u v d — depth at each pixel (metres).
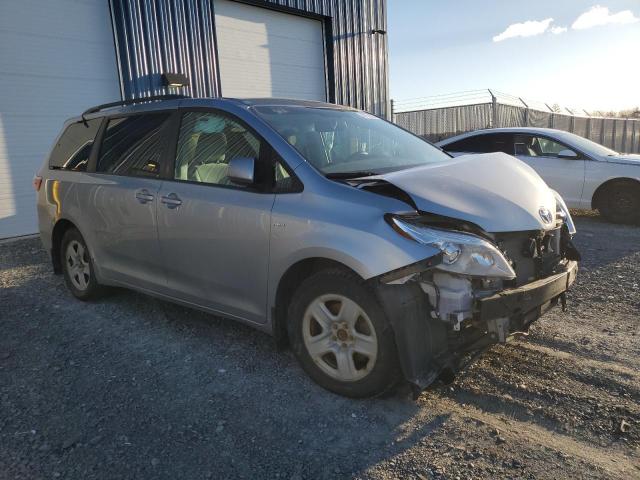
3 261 7.04
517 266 3.17
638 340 3.98
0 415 3.16
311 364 3.32
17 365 3.82
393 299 2.85
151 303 5.04
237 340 4.14
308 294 3.24
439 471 2.56
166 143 4.18
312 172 3.32
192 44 11.12
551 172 9.20
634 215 8.60
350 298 3.04
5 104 8.66
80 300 5.19
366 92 15.95
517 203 3.20
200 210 3.74
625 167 8.58
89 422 3.06
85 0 9.53
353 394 3.14
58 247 5.36
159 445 2.83
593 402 3.12
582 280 5.51
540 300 3.09
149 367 3.72
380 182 3.12
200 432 2.94
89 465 2.68
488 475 2.52
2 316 4.84
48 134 9.21
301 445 2.79
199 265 3.83
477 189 3.21
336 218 3.06
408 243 2.81
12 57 8.70
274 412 3.11
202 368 3.68
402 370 2.88
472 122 19.41
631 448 2.70
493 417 3.01
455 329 2.83
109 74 9.97
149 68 10.38
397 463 2.62
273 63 13.25
